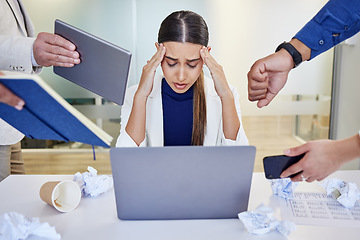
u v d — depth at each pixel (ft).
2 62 4.93
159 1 9.10
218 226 3.42
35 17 9.07
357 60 9.11
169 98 5.53
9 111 3.11
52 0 9.02
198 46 5.02
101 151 10.27
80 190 3.85
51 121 2.99
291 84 9.84
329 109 9.91
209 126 5.57
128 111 5.68
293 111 9.98
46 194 3.70
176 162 3.22
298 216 3.59
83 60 4.19
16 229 3.09
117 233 3.32
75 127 2.89
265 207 3.38
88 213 3.67
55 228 3.39
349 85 9.41
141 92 5.06
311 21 4.42
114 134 9.75
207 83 5.69
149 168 3.24
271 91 4.58
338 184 3.97
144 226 3.43
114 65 3.95
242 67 9.53
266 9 9.29
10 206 3.80
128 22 9.16
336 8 4.23
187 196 3.40
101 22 9.15
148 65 5.02
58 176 4.59
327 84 9.81
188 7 9.18
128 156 3.18
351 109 9.36
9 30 5.68
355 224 3.45
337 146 3.14
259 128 10.29
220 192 3.40
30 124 3.24
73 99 9.55
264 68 4.36
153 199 3.41
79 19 9.13
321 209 3.71
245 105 9.84
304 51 4.45
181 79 5.18
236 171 3.30
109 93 4.15
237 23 9.33
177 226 3.42
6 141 5.74
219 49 9.43
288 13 9.33
